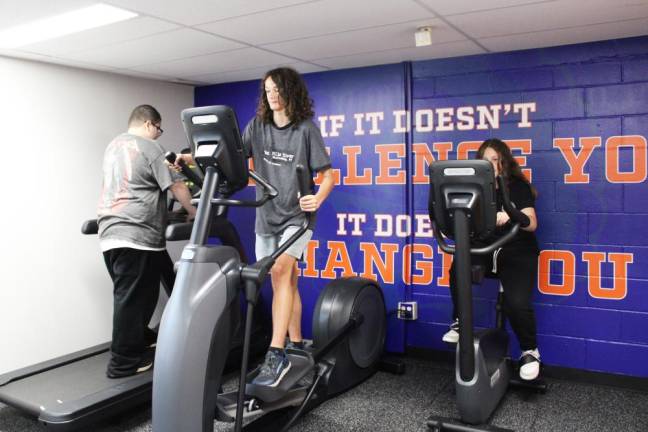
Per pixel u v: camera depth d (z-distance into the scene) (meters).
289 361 2.67
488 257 3.13
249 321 2.19
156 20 2.71
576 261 3.38
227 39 3.09
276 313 2.74
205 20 2.71
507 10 2.62
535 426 2.78
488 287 3.63
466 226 2.52
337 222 4.07
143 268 3.09
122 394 2.83
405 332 3.90
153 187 3.13
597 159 3.31
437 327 3.81
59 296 3.71
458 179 2.48
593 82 3.29
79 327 3.83
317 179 3.40
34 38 3.00
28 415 3.04
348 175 4.02
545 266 3.46
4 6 2.46
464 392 2.62
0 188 3.38
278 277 2.78
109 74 4.01
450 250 2.68
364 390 3.31
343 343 3.21
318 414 2.96
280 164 2.86
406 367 3.72
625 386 3.29
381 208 3.92
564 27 2.94
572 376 3.42
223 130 2.19
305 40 3.14
